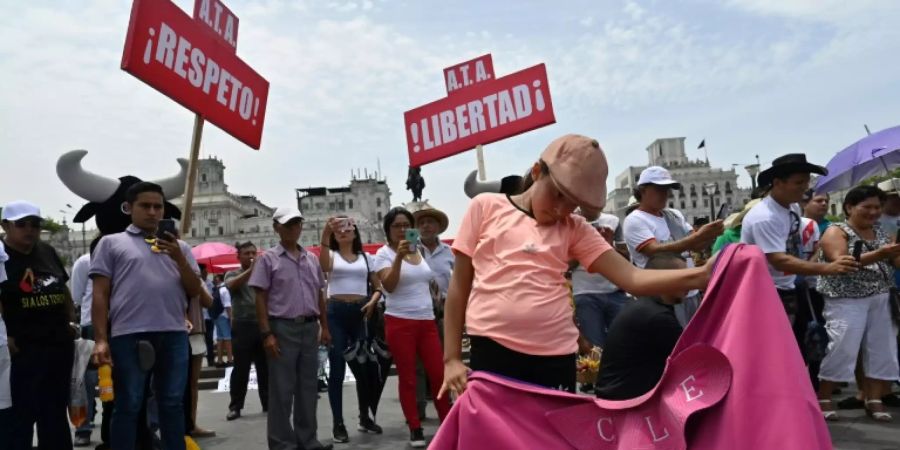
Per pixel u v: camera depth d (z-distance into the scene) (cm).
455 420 281
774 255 517
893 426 541
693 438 233
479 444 269
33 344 497
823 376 572
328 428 699
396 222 639
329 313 639
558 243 282
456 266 298
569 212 277
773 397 219
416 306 594
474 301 287
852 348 555
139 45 500
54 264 527
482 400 272
